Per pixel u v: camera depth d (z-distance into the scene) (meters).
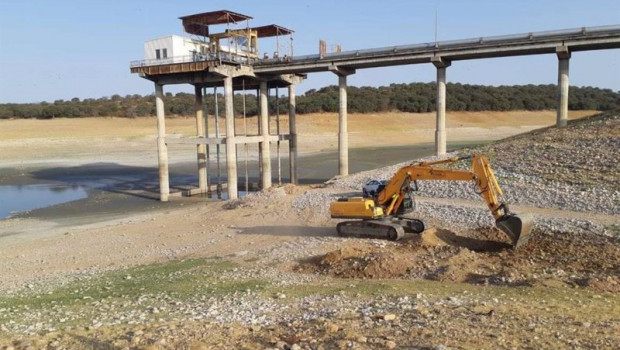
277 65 50.34
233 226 31.44
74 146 99.75
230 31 50.44
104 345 11.65
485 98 140.88
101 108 142.25
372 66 49.38
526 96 146.62
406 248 22.33
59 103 152.38
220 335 12.02
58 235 34.06
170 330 12.63
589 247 21.20
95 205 47.59
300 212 32.66
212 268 22.19
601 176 30.64
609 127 38.75
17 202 50.50
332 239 25.62
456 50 43.53
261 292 17.30
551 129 42.94
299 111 125.62
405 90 145.25
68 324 14.32
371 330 11.56
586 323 11.70
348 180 41.59
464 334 10.94
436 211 28.62
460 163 38.66
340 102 50.47
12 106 144.12
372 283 17.84
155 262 24.83
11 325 14.54
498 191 21.30
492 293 15.55
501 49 42.03
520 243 20.98
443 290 16.27
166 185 50.22
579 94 150.75
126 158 85.88
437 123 46.31
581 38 39.41
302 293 16.95
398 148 95.88
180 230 32.03
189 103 148.50
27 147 98.50
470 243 23.03
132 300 17.23
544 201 28.86
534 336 10.73
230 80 48.50
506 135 118.44
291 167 57.75
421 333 11.10
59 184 61.94
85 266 25.23
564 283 16.53
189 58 49.28
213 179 63.84
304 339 11.06
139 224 35.22
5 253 29.27
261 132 55.06
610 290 15.55
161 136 50.25
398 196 24.95
